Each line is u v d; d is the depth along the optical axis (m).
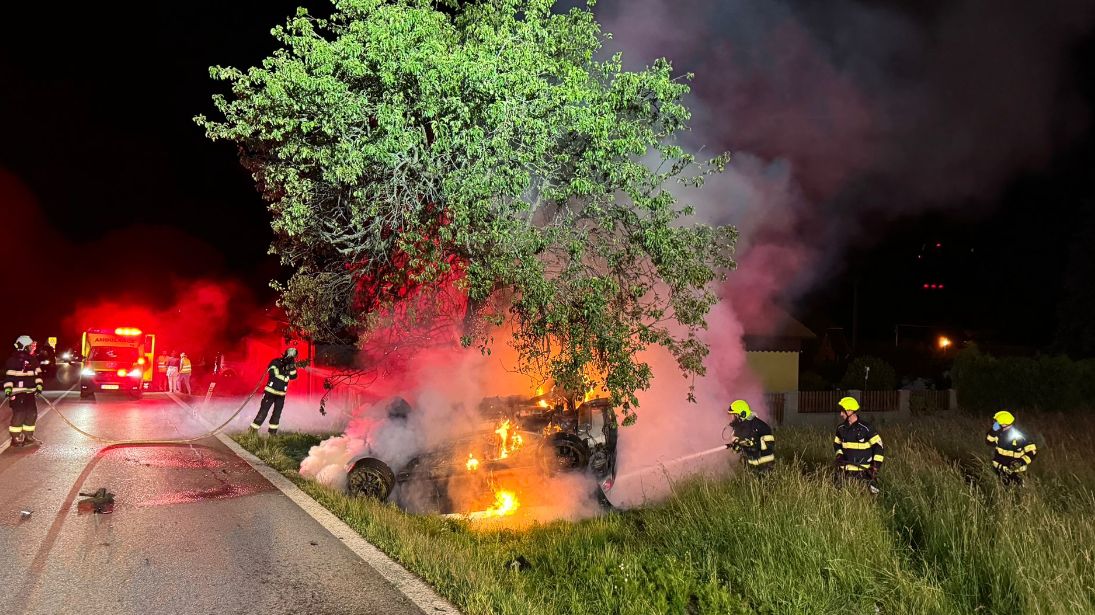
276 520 7.71
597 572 6.33
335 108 8.11
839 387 23.78
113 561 6.29
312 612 5.36
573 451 9.49
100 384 21.81
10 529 7.12
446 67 7.79
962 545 6.34
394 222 8.83
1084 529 6.40
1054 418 17.20
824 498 7.12
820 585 5.87
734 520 7.19
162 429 14.56
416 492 9.19
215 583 5.86
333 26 8.73
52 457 10.96
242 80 8.42
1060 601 5.20
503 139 7.98
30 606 5.30
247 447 12.34
